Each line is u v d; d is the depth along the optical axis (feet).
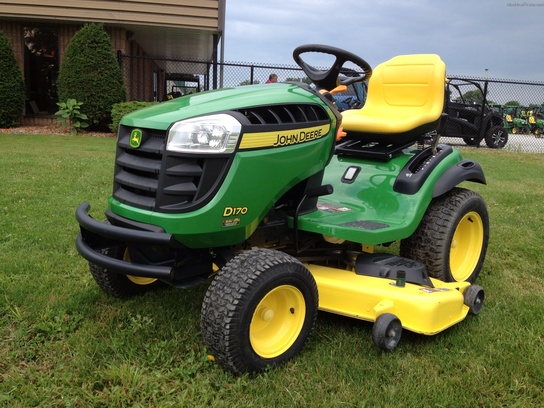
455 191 11.80
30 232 13.83
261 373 7.89
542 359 8.48
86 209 8.86
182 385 7.49
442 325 8.98
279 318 8.46
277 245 9.95
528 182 27.48
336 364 8.32
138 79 52.65
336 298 9.13
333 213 10.03
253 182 8.04
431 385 7.71
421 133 11.76
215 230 7.84
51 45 43.42
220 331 7.43
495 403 7.34
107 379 7.52
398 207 10.51
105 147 31.86
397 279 9.07
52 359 8.05
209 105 8.17
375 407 7.18
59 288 10.51
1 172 21.68
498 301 11.12
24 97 40.83
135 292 10.47
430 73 12.14
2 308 9.49
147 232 7.61
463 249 12.43
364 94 36.47
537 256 14.35
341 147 12.20
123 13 41.27
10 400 6.97
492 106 51.49
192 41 51.98
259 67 42.29
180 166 7.73
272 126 8.23
